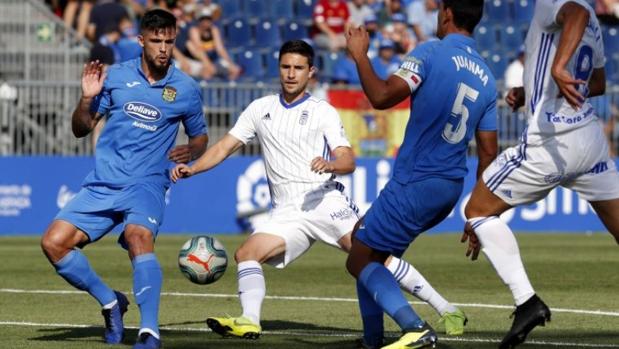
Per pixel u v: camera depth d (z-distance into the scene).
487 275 48.22
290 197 31.27
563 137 26.56
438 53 25.95
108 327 29.62
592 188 27.16
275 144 31.36
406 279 29.77
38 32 84.06
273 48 90.75
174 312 36.31
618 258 56.41
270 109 31.55
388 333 31.28
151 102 29.52
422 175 26.12
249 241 30.84
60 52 84.12
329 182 31.45
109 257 57.59
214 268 30.86
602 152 26.97
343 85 78.88
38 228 74.62
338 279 46.91
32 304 38.22
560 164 26.62
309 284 44.97
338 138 30.92
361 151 74.88
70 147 75.12
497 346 28.58
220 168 75.06
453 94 25.92
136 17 88.12
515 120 76.25
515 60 86.19
